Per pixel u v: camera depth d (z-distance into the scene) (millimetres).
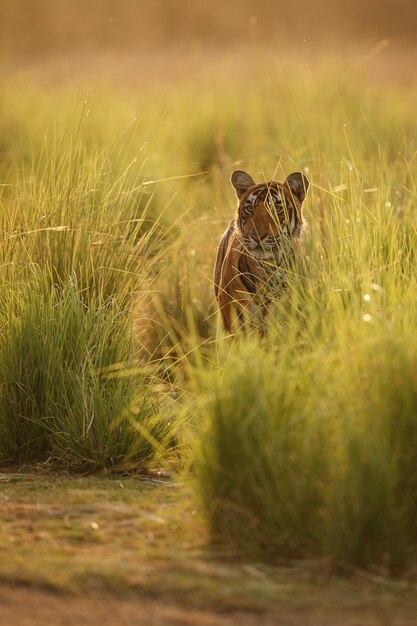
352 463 7328
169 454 10094
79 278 11391
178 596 6820
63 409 10234
